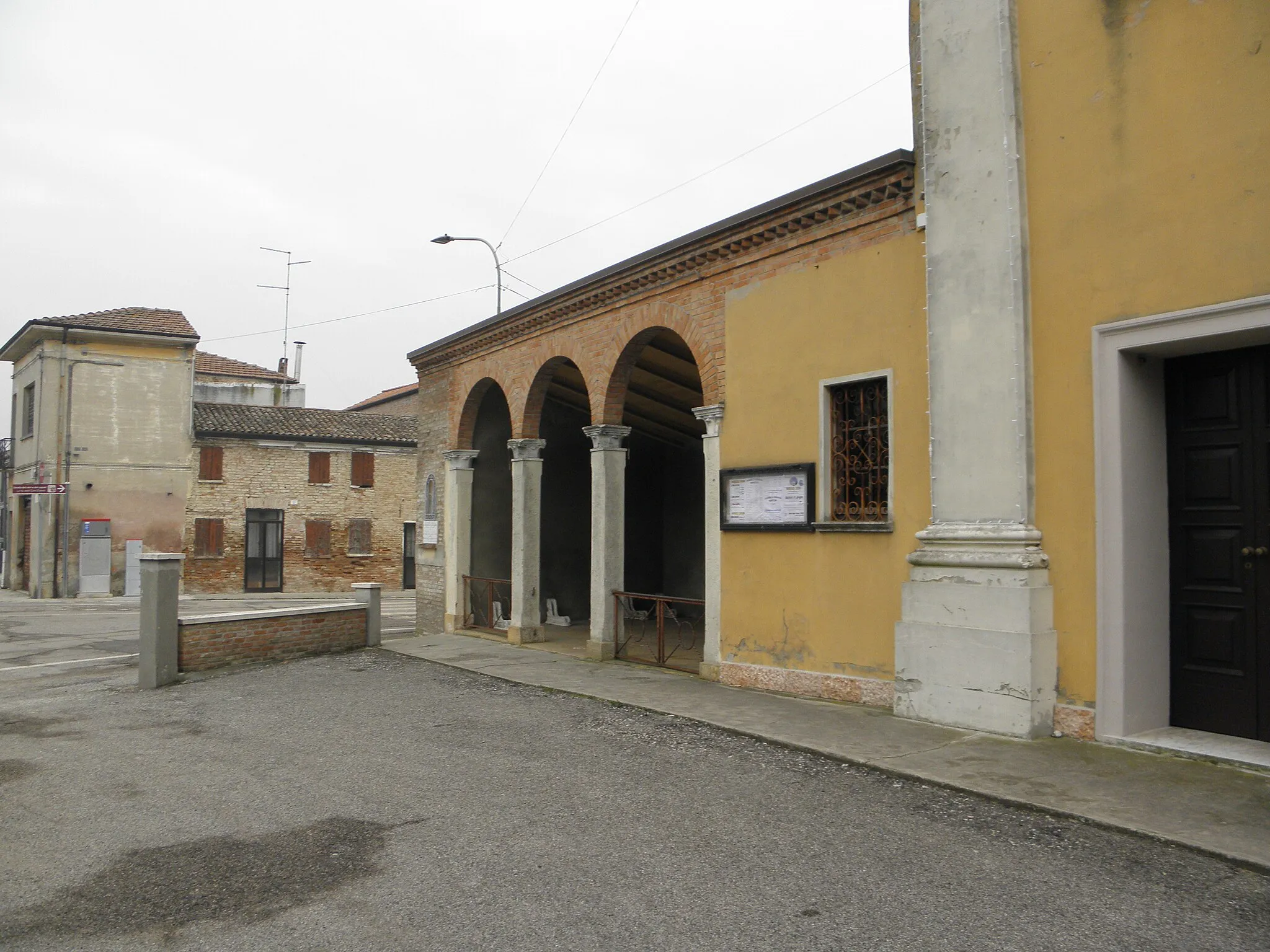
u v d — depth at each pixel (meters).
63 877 4.75
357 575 33.81
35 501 28.72
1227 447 6.27
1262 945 3.63
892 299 8.00
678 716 7.93
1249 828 4.68
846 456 8.51
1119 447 6.32
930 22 7.52
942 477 7.29
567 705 8.74
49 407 28.92
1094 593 6.43
